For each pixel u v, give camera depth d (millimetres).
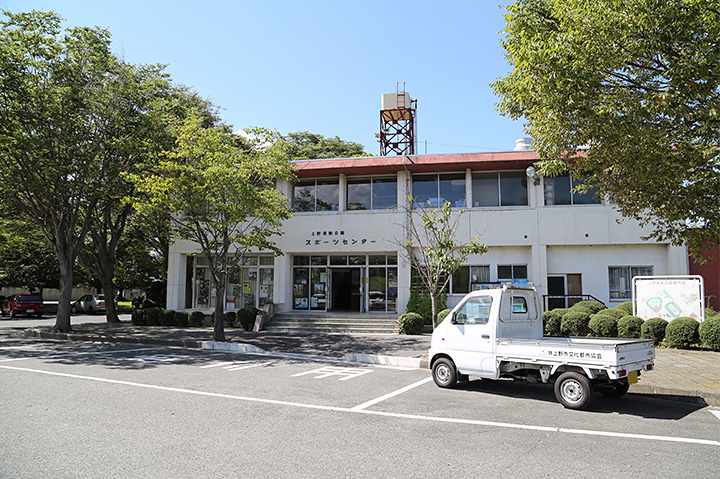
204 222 16641
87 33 18594
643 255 19375
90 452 5301
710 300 18688
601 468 4961
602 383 7977
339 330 19562
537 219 19984
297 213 22406
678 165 8336
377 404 7871
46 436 5891
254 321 20516
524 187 20656
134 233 30500
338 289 22750
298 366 11969
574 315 15391
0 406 7480
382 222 21422
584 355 7547
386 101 28328
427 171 21375
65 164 17344
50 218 20703
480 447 5629
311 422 6688
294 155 36906
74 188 18672
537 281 19688
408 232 20266
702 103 8102
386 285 22109
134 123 19047
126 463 4953
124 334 18844
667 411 7602
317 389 9078
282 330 20078
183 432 6109
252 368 11547
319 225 22109
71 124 16984
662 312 14586
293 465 4949
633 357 7676
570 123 9234
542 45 8875
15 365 11758
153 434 6004
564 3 8977
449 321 9383
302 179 22875
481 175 21109
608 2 8125
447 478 4645
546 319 15922
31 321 28531
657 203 9547
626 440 5973
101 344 16750
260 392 8727
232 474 4672
